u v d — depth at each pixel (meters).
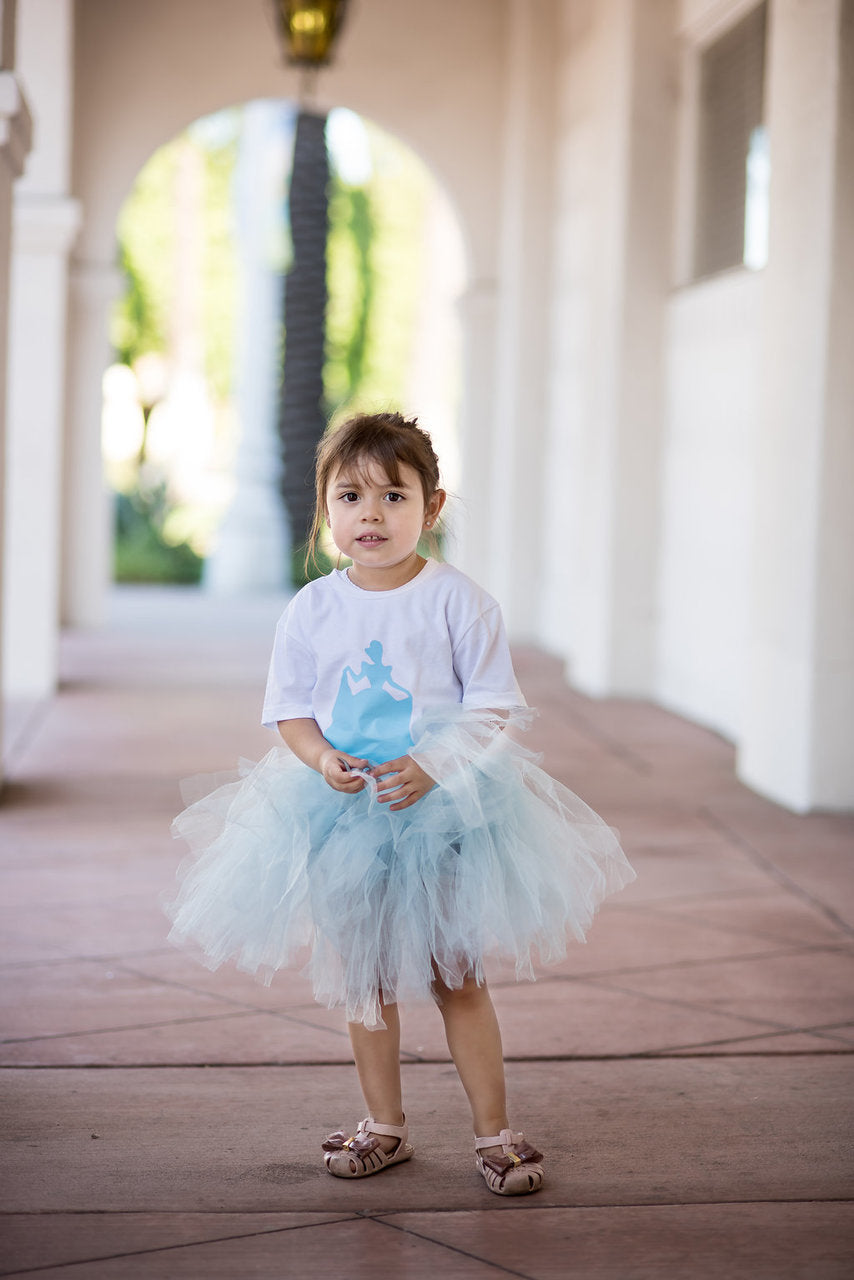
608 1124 2.84
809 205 5.42
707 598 7.57
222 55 10.70
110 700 8.05
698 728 7.51
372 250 21.52
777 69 5.74
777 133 5.74
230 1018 3.38
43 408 7.78
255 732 7.23
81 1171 2.60
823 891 4.55
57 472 7.89
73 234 7.54
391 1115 2.66
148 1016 3.39
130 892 4.43
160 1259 2.29
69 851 4.91
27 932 4.02
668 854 4.98
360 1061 2.66
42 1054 3.14
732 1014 3.46
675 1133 2.80
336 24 8.19
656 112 8.06
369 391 22.00
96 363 10.85
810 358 5.43
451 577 2.62
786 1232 2.41
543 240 10.59
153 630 11.28
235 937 2.56
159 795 5.79
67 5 7.46
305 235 13.53
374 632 2.60
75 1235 2.37
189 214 20.39
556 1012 3.46
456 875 2.50
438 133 10.99
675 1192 2.55
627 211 8.11
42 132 7.50
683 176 8.04
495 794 2.51
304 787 2.61
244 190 14.88
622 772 6.37
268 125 14.77
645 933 4.11
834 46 5.18
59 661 9.44
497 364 11.22
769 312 5.86
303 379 13.80
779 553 5.81
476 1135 2.62
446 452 21.44
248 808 2.62
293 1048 3.21
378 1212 2.47
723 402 7.27
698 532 7.70
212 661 9.66
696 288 7.64
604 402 8.43
